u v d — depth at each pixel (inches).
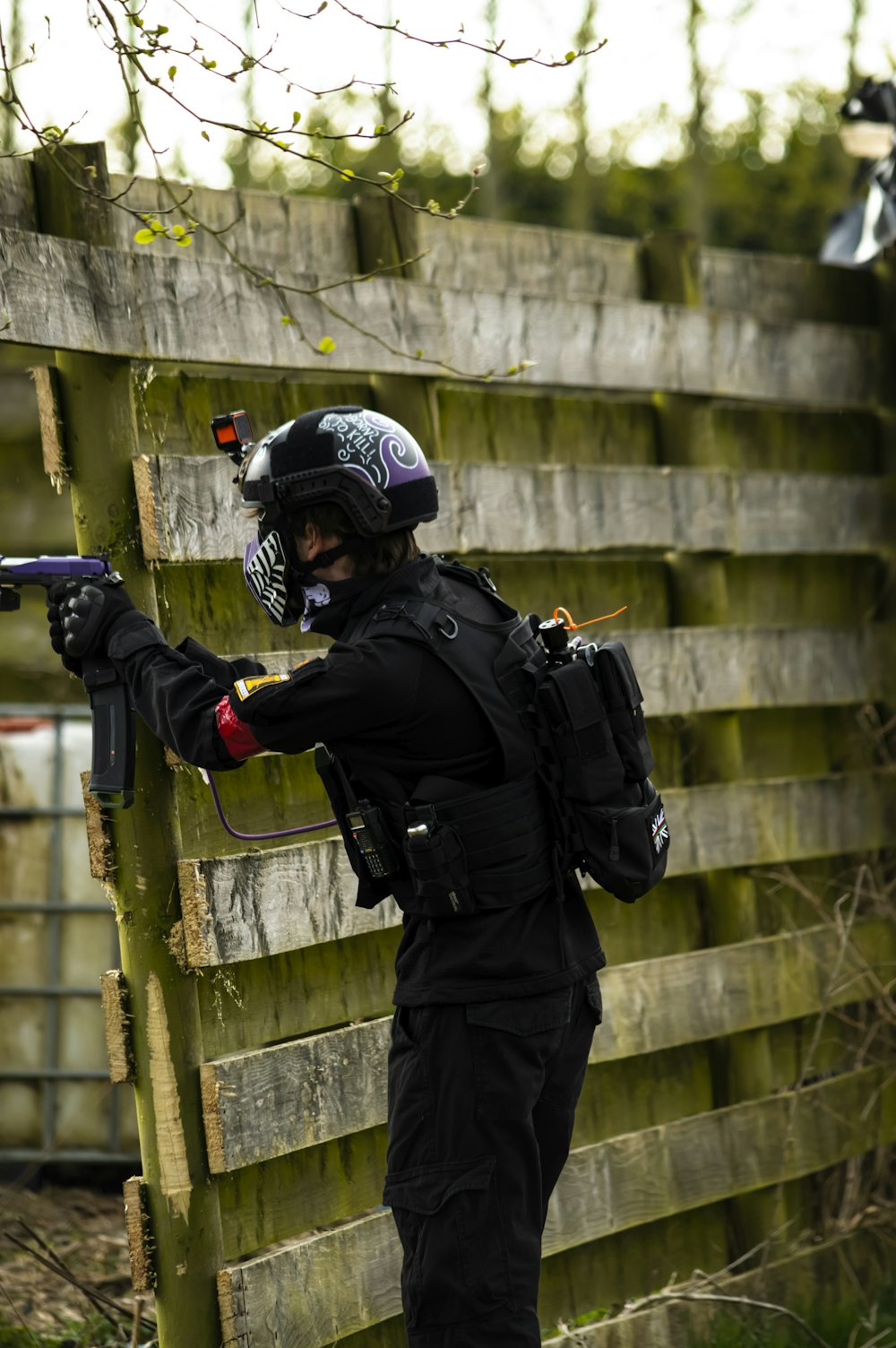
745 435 631.2
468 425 522.6
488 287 537.0
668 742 592.1
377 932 474.9
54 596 369.4
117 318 402.3
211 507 423.5
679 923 585.0
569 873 366.9
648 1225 546.9
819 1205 619.2
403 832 347.3
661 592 603.5
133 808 404.5
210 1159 402.3
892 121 689.0
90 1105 663.1
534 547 520.1
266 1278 410.0
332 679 330.6
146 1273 403.2
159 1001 404.5
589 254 581.6
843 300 681.0
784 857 605.3
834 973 593.6
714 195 2427.4
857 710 670.5
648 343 572.4
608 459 581.9
